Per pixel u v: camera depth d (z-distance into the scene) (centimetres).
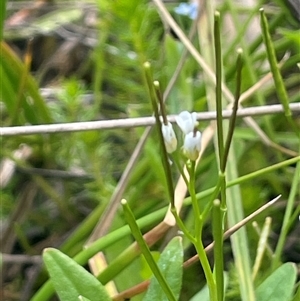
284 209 21
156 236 16
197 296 13
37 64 31
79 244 21
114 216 19
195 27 21
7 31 29
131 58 24
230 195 16
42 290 17
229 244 21
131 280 17
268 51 15
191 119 10
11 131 16
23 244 23
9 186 25
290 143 23
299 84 24
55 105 25
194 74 27
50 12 31
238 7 25
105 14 24
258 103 23
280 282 12
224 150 10
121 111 27
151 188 23
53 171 24
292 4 19
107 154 25
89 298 12
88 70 30
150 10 23
